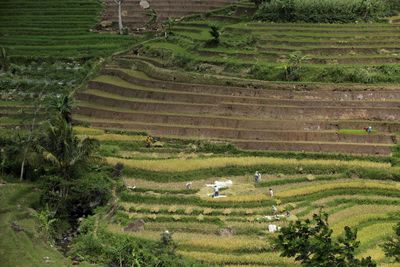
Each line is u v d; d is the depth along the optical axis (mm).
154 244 35531
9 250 35438
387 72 59781
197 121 53875
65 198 41500
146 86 62094
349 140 49688
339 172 45812
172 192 42938
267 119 53562
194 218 39281
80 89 63125
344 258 23688
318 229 25172
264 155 48562
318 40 68188
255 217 39250
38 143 43875
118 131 53469
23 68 69500
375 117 52938
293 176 45625
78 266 34188
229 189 43406
